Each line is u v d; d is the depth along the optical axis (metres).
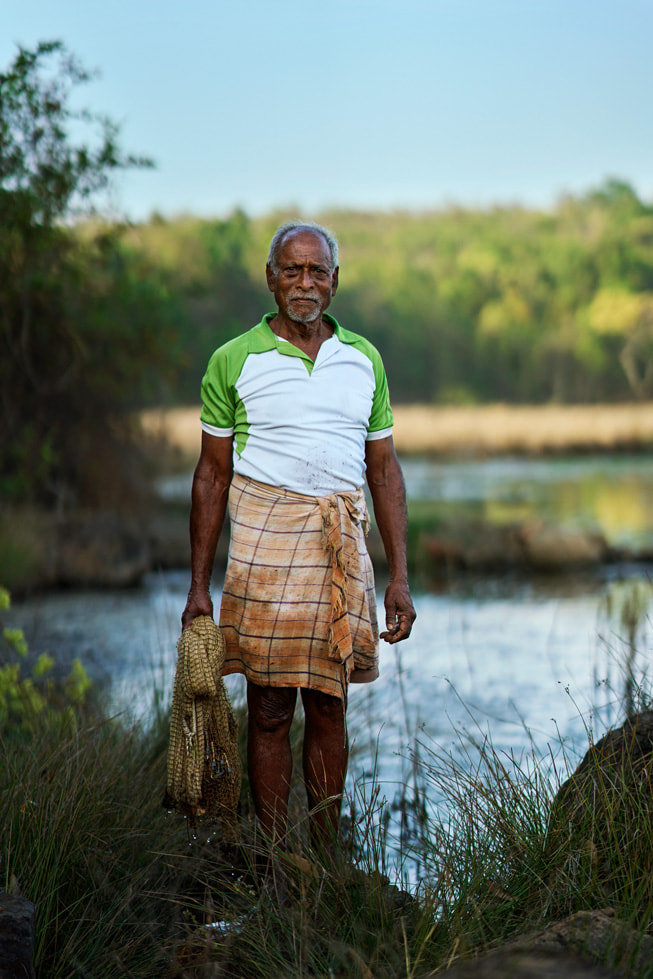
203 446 3.36
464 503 19.17
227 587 3.26
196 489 3.35
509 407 54.53
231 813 3.18
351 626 3.21
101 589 10.77
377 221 75.06
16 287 9.82
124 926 2.91
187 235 48.22
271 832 3.19
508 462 32.25
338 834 3.13
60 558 10.84
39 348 10.59
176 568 12.16
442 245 70.94
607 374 57.22
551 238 67.94
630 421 43.50
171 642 6.12
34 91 8.88
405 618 3.35
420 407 55.06
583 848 2.86
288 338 3.28
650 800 2.95
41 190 9.28
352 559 3.22
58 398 11.20
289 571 3.17
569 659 7.08
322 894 2.85
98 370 11.15
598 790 3.11
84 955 2.75
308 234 3.24
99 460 11.98
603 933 2.33
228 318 39.06
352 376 3.29
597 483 24.08
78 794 3.13
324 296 3.24
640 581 11.69
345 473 3.25
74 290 10.48
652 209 70.75
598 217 70.94
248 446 3.26
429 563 12.59
